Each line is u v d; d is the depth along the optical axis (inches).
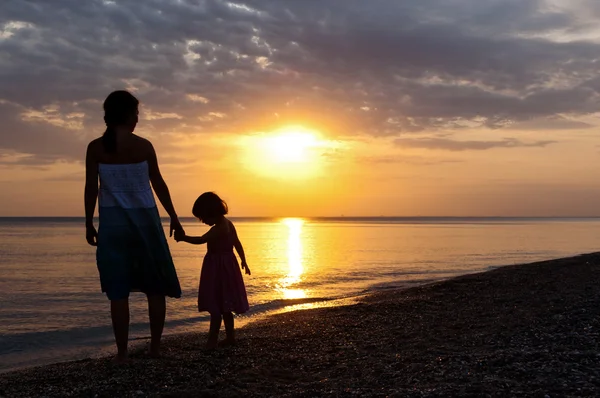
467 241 2342.5
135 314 497.4
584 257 760.3
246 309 260.8
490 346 228.1
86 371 206.4
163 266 206.2
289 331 329.1
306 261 1234.6
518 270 645.3
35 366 318.3
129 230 199.8
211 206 255.0
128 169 197.9
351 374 188.1
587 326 252.8
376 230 4589.1
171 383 179.2
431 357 208.7
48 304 602.2
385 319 349.4
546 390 152.9
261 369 198.2
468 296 446.0
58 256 1449.3
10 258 1370.6
